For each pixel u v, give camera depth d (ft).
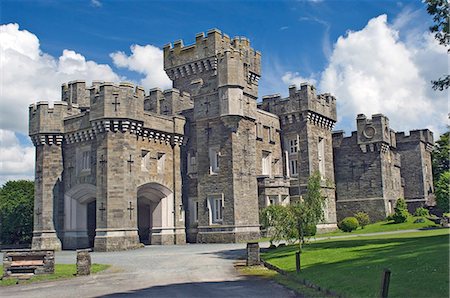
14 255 81.10
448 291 43.34
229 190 148.25
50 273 81.92
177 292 59.98
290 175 176.96
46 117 156.15
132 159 142.31
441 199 179.63
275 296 54.54
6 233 211.00
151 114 151.74
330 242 105.50
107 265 94.02
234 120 150.00
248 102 157.07
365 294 47.42
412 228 155.02
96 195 140.56
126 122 140.46
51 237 152.25
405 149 213.87
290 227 96.78
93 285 69.62
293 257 86.58
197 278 73.00
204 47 188.14
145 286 66.64
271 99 183.01
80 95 172.04
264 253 100.68
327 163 183.73
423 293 44.09
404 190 212.23
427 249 70.44
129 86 142.92
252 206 153.28
